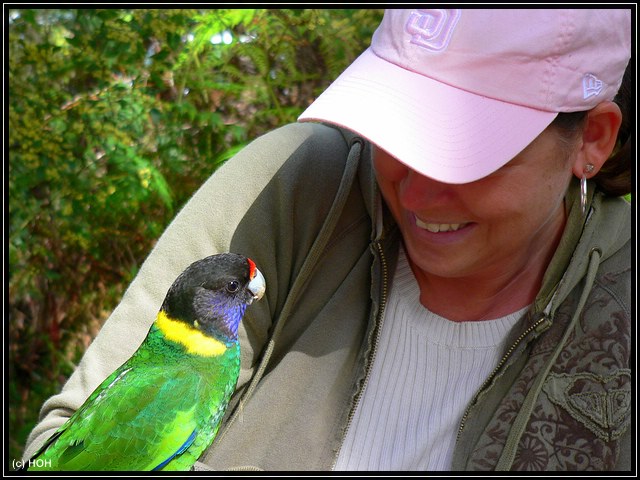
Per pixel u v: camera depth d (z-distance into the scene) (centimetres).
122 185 150
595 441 69
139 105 152
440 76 65
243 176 78
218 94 154
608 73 66
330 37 143
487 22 64
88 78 160
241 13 140
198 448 79
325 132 82
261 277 77
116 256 166
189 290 77
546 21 64
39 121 155
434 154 63
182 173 150
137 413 77
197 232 79
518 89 64
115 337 79
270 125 152
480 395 72
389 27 69
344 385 76
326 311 77
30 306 175
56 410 79
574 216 73
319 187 79
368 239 79
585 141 70
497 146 63
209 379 79
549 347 72
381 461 74
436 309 76
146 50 159
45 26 161
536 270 75
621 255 75
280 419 75
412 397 75
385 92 66
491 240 68
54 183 158
